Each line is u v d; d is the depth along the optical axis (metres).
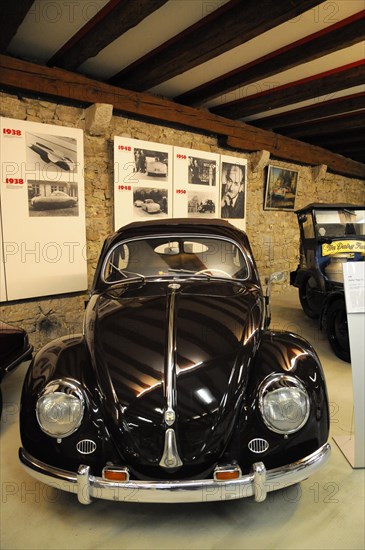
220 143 5.26
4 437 2.25
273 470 1.45
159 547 1.47
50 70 3.43
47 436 1.50
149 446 1.42
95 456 1.48
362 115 5.28
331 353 3.56
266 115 5.43
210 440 1.44
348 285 1.91
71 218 3.76
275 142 5.87
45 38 3.12
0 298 3.39
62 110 3.70
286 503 1.69
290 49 3.40
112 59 3.56
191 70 3.85
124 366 1.56
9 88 3.33
